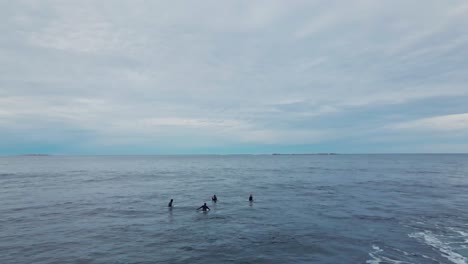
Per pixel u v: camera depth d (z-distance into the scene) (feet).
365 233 68.33
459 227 73.20
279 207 102.22
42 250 57.57
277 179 215.72
